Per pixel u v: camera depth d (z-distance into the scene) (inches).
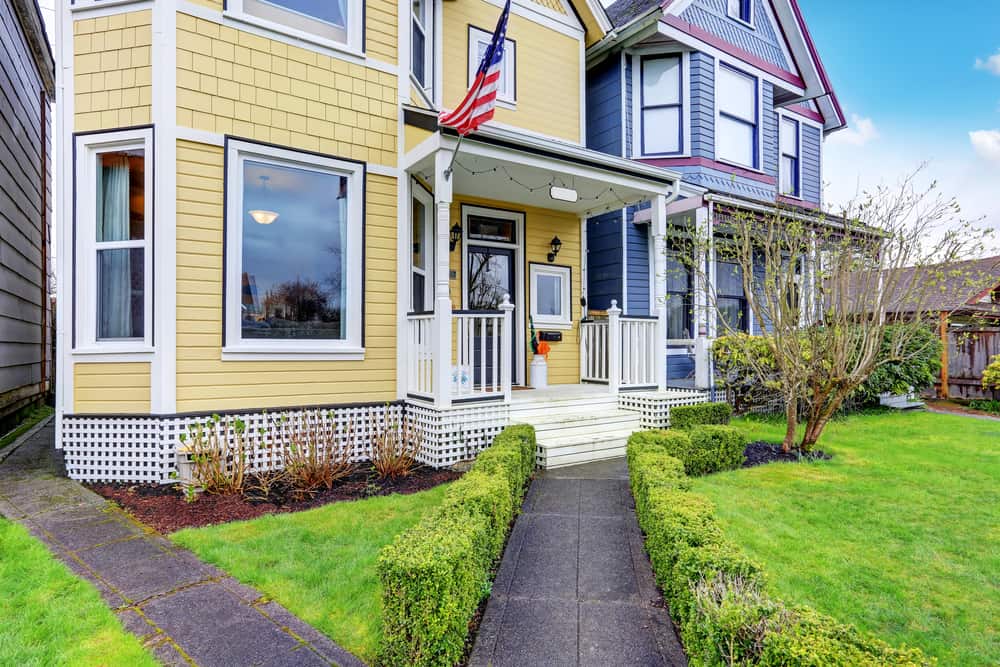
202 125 207.8
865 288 243.0
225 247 210.8
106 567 128.0
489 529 123.0
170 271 201.2
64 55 206.7
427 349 241.6
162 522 159.0
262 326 221.3
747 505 171.8
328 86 234.4
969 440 275.1
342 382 235.6
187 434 201.6
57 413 204.2
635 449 187.3
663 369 307.1
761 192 428.5
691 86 390.3
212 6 210.2
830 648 68.4
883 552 137.5
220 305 210.5
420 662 87.8
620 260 378.3
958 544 142.5
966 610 110.8
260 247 221.6
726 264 395.2
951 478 203.8
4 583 118.6
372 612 107.8
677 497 130.4
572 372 355.9
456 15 323.0
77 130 205.9
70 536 147.4
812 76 452.1
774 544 141.1
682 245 329.7
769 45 443.5
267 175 223.6
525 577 127.4
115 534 149.1
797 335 243.3
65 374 204.8
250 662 92.8
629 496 190.1
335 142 235.6
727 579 88.0
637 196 318.3
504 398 250.4
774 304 248.1
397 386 249.3
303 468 191.5
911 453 245.9
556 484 205.6
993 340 438.6
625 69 392.2
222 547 137.6
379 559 92.4
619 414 281.0
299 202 229.9
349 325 238.5
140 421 200.8
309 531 148.3
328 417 223.0
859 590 118.3
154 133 200.8
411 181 259.9
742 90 422.6
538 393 293.4
